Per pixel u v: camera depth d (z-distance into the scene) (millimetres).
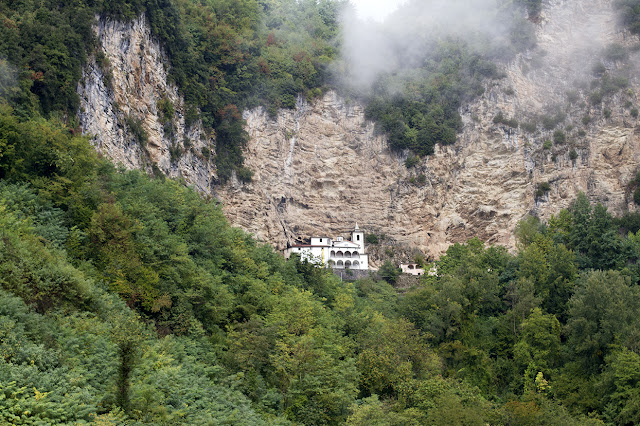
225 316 67250
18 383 37031
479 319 92000
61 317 47281
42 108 77188
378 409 54531
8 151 60781
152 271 61625
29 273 48281
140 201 71312
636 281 95812
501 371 82750
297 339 63875
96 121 87125
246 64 131625
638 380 69125
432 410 59312
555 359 82500
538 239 106875
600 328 78938
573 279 94688
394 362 66875
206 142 118562
